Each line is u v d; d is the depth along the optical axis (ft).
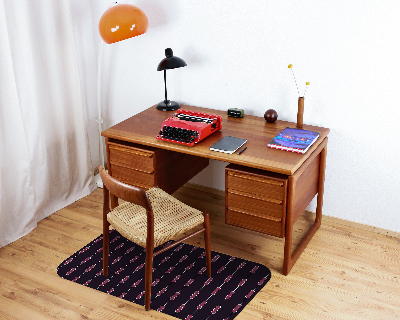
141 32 9.33
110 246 9.29
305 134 8.63
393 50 8.14
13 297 7.95
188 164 9.98
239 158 7.88
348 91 8.80
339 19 8.40
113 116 11.94
